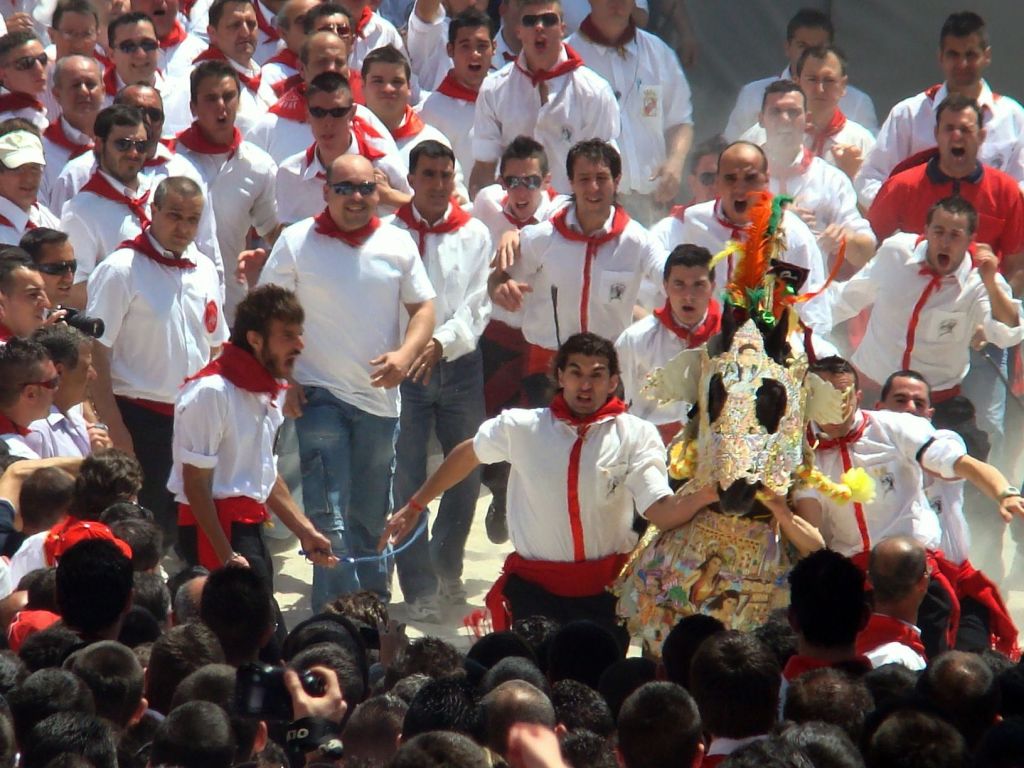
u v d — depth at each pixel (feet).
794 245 110.11
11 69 126.72
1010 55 143.95
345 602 72.90
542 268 110.63
